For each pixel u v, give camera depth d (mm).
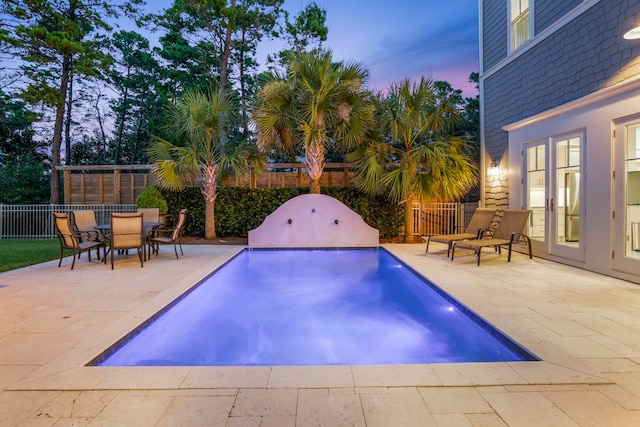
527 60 7492
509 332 3059
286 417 1862
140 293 4375
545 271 5703
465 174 8203
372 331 3803
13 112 17188
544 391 2121
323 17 16344
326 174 11477
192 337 3648
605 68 5477
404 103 8438
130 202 11672
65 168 11734
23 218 11047
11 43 11516
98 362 2641
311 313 4418
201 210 10398
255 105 8898
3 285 4805
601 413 1895
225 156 9164
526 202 7469
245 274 6539
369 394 2090
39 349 2725
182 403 1994
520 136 7625
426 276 5332
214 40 15484
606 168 5352
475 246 6285
